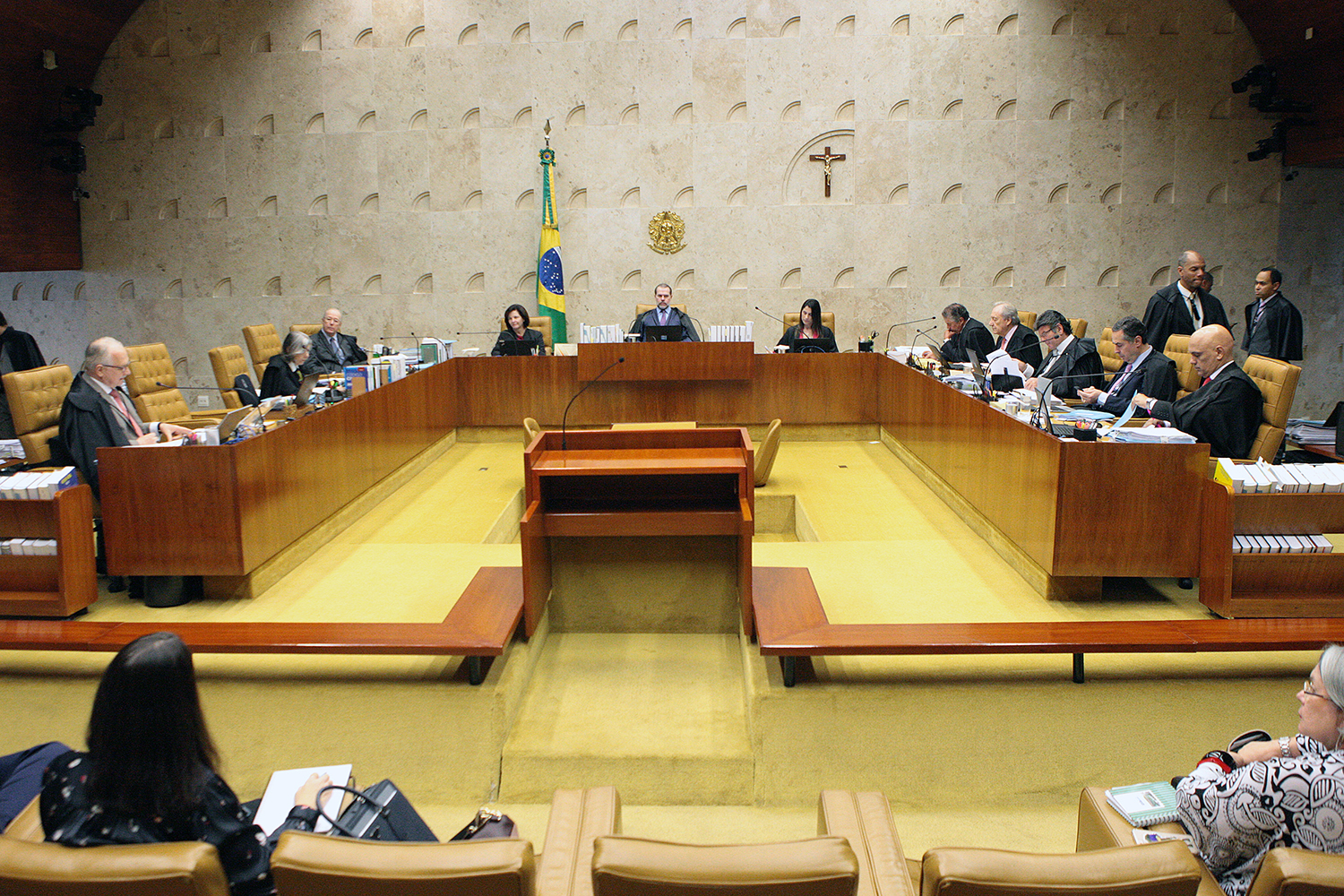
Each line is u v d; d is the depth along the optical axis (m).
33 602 4.16
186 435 4.88
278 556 4.84
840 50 10.43
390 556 5.16
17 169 10.13
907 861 2.71
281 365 7.33
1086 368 7.16
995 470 5.16
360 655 3.59
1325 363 10.95
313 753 3.68
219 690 3.68
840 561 4.97
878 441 8.36
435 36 10.52
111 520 4.33
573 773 3.57
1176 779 2.64
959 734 3.57
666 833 3.38
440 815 3.54
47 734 3.78
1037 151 10.55
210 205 10.92
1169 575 4.21
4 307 11.41
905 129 10.53
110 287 11.15
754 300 10.86
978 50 10.40
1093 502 4.17
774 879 1.53
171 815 1.87
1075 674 3.58
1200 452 4.11
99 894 1.57
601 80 10.52
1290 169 10.48
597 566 4.60
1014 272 10.74
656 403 8.35
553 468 4.06
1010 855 1.63
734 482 4.49
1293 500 3.94
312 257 10.96
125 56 10.68
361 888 1.58
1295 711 3.60
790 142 10.58
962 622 4.09
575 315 10.94
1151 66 10.38
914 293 10.81
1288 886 1.58
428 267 10.90
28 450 5.46
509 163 10.68
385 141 10.71
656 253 10.80
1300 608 3.94
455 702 3.61
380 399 6.53
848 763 3.57
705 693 4.02
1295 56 9.92
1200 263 7.69
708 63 10.48
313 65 10.62
